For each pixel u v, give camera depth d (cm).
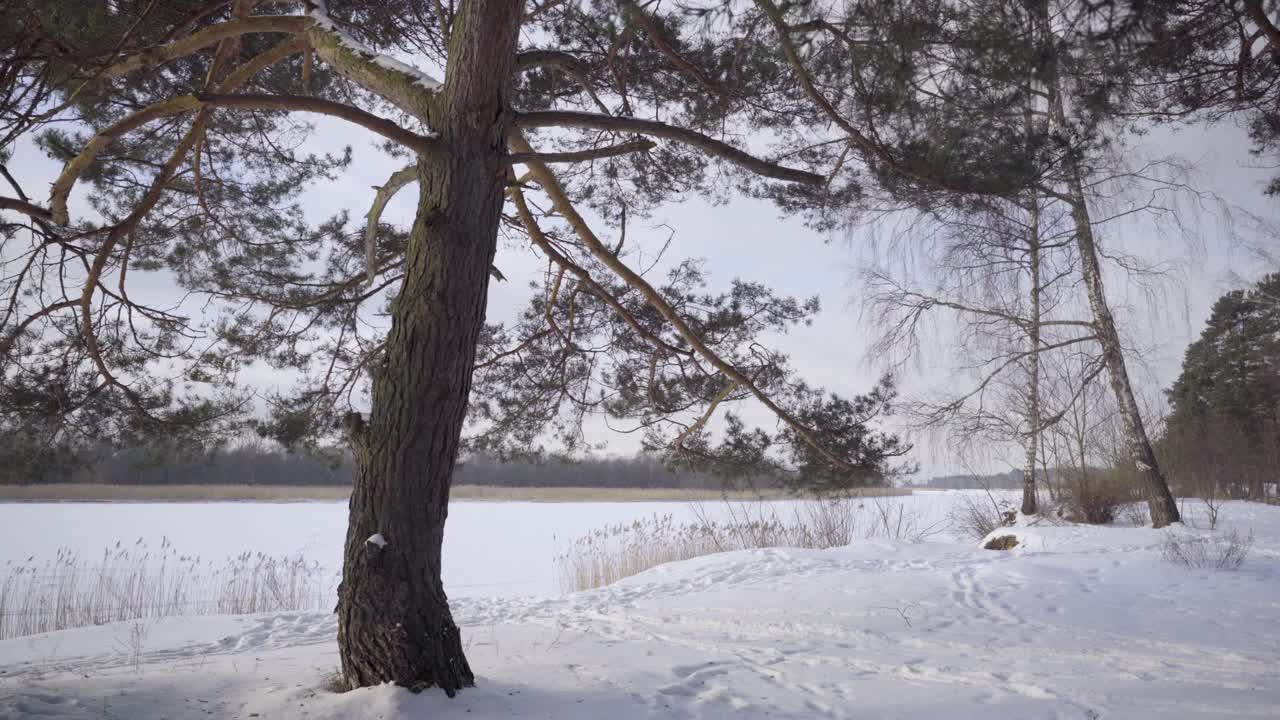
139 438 843
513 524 3347
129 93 740
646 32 613
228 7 684
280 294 892
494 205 524
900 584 1080
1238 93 605
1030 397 1731
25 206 541
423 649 483
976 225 579
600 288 736
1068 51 362
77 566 1736
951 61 432
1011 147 471
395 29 781
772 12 457
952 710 509
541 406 971
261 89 791
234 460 5600
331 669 591
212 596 1366
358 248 900
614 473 6644
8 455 781
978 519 1877
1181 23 409
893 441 831
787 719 491
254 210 895
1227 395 3584
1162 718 475
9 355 744
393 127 485
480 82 504
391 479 490
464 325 506
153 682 553
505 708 473
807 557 1399
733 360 912
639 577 1351
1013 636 761
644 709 496
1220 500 2138
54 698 505
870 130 547
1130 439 1623
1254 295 2545
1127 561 1163
